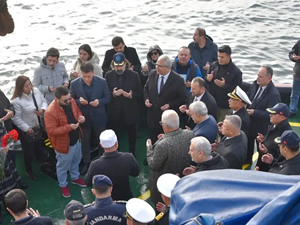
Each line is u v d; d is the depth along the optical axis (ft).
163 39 55.16
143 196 23.56
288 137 17.43
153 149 20.08
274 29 56.80
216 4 65.87
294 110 31.07
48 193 23.75
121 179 18.66
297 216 8.00
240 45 52.37
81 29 58.80
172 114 18.84
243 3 65.62
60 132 21.58
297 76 29.96
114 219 15.35
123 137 29.30
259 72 23.53
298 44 29.50
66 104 21.52
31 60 49.78
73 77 26.66
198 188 10.16
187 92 26.68
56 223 21.57
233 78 25.58
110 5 67.00
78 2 68.69
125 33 57.26
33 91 23.79
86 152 25.57
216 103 24.04
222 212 9.09
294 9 62.95
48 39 55.57
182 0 68.28
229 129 19.47
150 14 63.26
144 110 30.55
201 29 28.78
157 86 24.39
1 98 22.45
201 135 19.94
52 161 25.73
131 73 25.00
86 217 14.46
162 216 15.61
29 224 15.17
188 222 8.86
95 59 27.17
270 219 8.03
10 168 21.72
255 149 27.73
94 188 15.51
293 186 8.41
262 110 23.85
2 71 47.34
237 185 9.80
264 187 9.47
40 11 65.21
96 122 24.58
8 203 15.34
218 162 17.17
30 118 23.47
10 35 56.39
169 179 15.72
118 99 25.17
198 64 29.37
